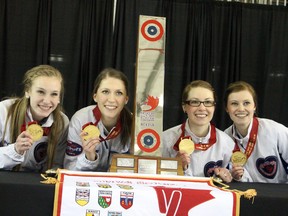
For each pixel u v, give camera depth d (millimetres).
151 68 1603
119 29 3156
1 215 1299
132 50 3170
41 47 3100
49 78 1665
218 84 3309
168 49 3248
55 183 1326
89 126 1602
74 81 3141
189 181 1481
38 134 1573
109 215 1294
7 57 3090
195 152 1840
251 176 2012
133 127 1608
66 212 1287
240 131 2045
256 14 3266
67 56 3137
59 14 3111
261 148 2008
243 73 3283
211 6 3248
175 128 1932
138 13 3162
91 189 1305
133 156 1569
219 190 1380
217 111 3289
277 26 3275
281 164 2035
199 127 1822
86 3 3135
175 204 1324
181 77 3271
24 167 1755
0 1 3062
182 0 3217
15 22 3084
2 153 1572
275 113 3312
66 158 1765
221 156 1852
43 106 1663
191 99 1788
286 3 3391
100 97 1688
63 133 1820
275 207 1353
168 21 3221
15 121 1710
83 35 3139
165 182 1441
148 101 1598
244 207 1348
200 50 3240
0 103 1774
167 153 1851
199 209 1329
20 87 3109
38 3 3094
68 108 3143
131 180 1440
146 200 1312
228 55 3275
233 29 3262
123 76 1734
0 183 1299
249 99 1946
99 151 1782
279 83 3305
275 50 3289
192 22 3236
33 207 1305
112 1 3146
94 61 3168
